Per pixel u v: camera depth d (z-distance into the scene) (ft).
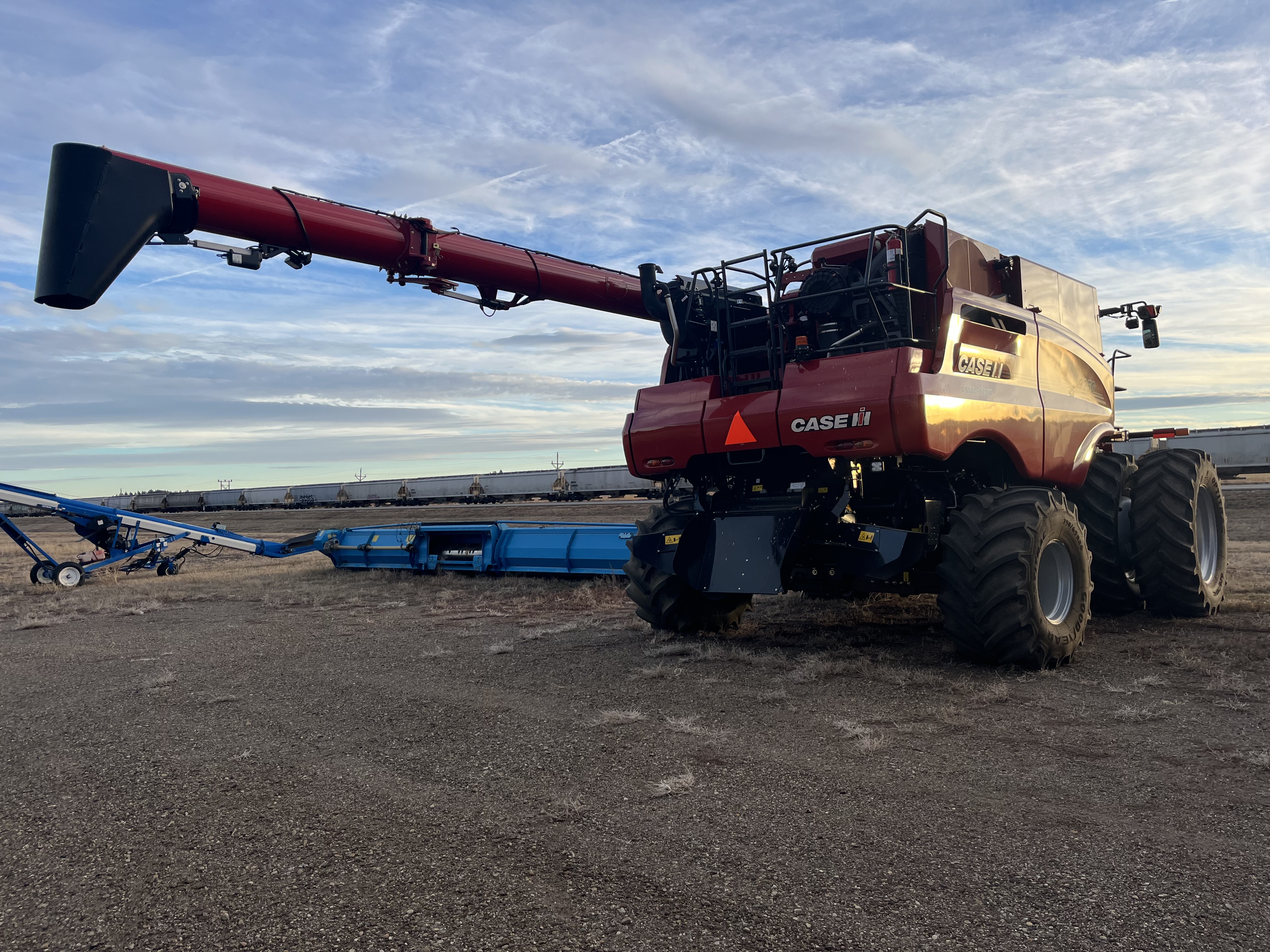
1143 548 21.95
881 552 17.69
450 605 30.91
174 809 10.70
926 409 16.53
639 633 22.85
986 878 7.84
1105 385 24.23
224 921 7.59
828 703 14.76
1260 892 7.41
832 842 8.79
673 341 21.29
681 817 9.68
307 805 10.64
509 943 6.96
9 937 7.48
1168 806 9.55
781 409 18.30
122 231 17.06
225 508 211.20
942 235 18.22
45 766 12.87
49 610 33.50
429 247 20.93
